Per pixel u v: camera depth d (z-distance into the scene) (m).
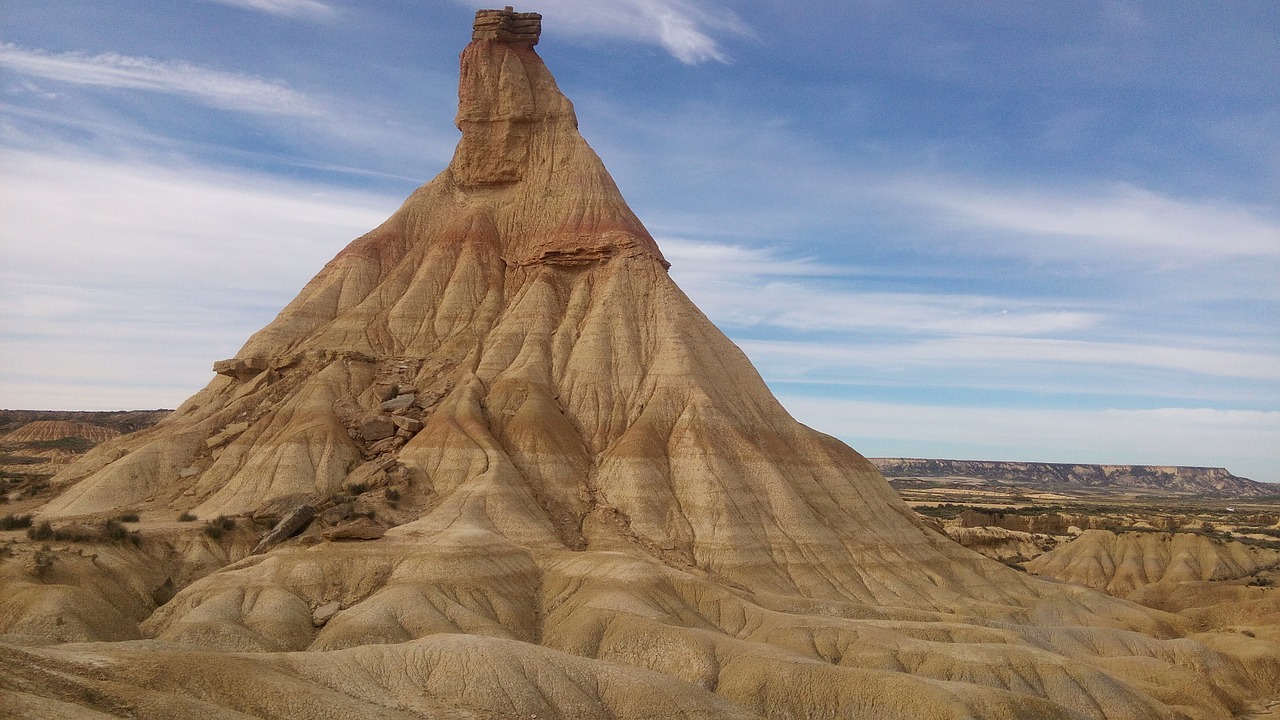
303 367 120.69
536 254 137.25
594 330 124.50
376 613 68.81
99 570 72.94
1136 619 99.75
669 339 122.81
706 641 67.62
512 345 124.75
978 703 59.22
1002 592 104.00
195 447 107.50
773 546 99.19
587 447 113.06
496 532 90.81
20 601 61.62
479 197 150.00
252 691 46.34
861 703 59.91
